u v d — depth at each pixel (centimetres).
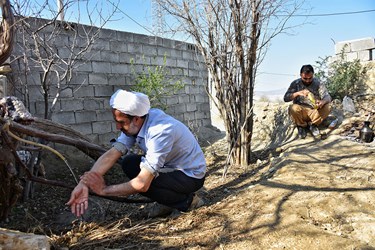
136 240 255
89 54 571
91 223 294
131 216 312
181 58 753
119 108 241
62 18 498
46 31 508
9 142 251
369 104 635
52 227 316
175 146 264
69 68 454
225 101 427
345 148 423
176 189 276
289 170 365
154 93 646
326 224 254
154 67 688
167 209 298
